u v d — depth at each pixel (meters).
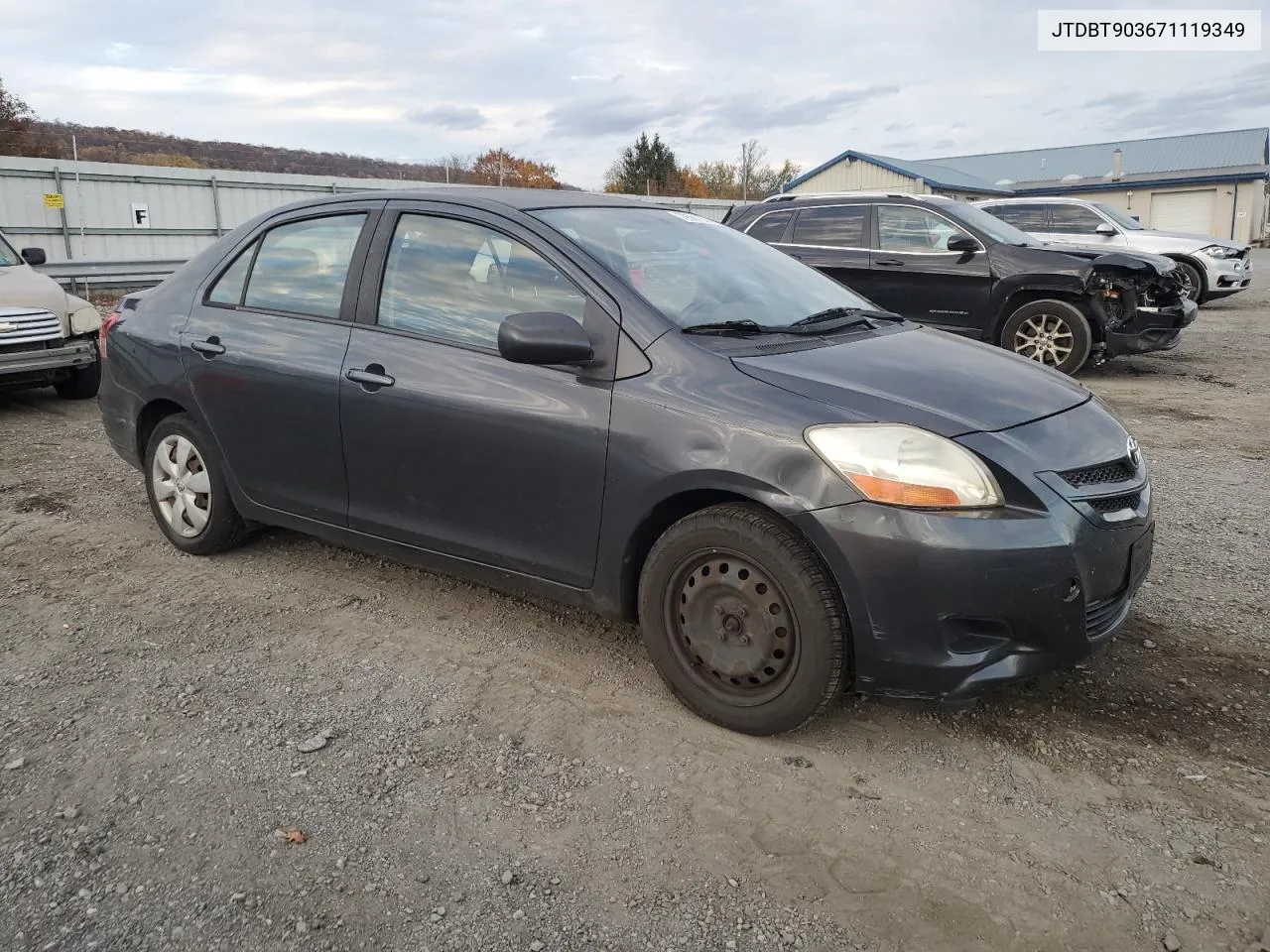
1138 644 3.63
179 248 24.17
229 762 2.86
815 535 2.72
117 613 3.91
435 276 3.61
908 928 2.22
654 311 3.18
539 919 2.24
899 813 2.64
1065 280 9.12
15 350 7.72
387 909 2.27
